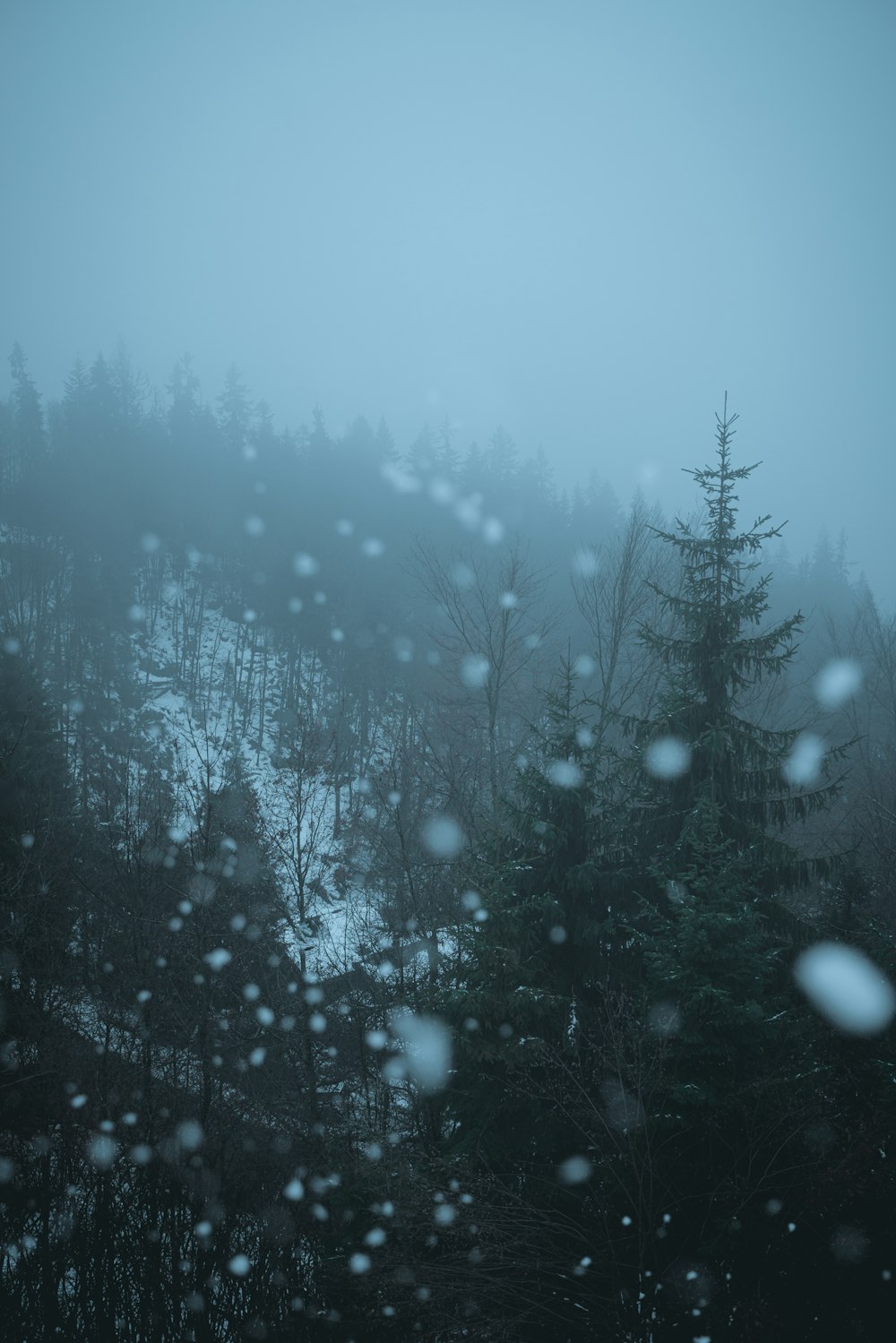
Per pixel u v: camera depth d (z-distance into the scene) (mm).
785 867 12969
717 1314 9625
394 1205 11094
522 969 11961
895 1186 9688
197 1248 13922
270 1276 13641
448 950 17531
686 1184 10656
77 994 17797
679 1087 10375
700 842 11719
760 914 11484
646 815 13836
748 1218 10078
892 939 12070
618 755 14398
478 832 18469
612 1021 10711
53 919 18016
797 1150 10555
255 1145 15406
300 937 16922
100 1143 14555
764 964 11000
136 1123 14922
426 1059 12945
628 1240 10438
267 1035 16688
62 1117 15070
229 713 57250
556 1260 10625
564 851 13086
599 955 12719
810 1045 11578
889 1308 9445
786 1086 10641
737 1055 10961
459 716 25297
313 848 18562
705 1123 10609
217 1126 15633
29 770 23219
